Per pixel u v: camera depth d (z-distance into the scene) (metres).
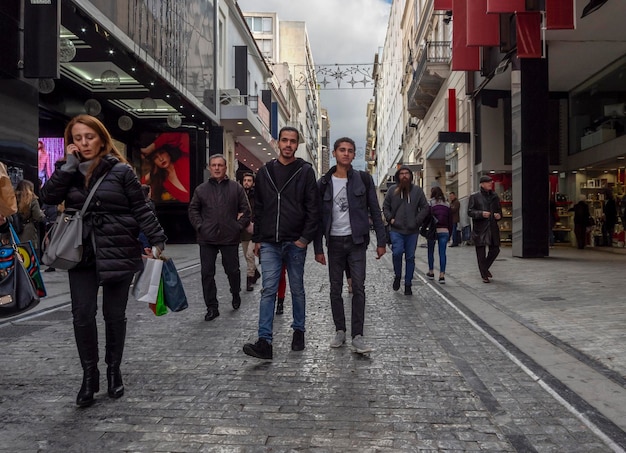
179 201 20.22
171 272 3.65
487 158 16.92
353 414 3.11
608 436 2.77
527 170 12.58
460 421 2.99
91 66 13.91
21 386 3.62
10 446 2.68
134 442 2.72
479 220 8.52
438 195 8.87
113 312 3.41
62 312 6.30
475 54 14.88
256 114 24.77
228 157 24.31
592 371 3.86
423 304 6.80
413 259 7.58
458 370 3.95
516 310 6.20
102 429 2.89
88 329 3.28
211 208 6.00
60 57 9.58
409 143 39.84
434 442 2.72
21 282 3.35
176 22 15.80
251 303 6.92
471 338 4.97
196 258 13.63
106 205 3.22
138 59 12.86
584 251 14.62
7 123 8.68
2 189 3.29
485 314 6.04
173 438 2.77
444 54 21.41
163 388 3.57
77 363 4.18
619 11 10.96
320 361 4.22
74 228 3.13
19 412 3.15
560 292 7.35
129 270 3.27
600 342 4.63
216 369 4.01
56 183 3.16
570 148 17.02
